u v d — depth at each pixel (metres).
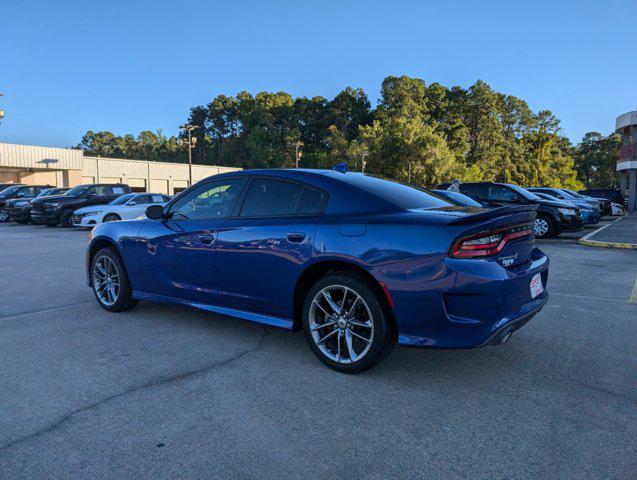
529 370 3.35
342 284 3.21
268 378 3.20
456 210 3.47
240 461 2.22
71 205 17.58
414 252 2.95
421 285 2.92
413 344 3.00
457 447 2.35
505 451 2.31
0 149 40.84
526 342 3.95
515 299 3.02
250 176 3.96
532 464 2.20
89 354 3.68
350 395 2.94
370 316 3.12
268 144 98.31
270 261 3.56
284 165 96.12
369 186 3.59
